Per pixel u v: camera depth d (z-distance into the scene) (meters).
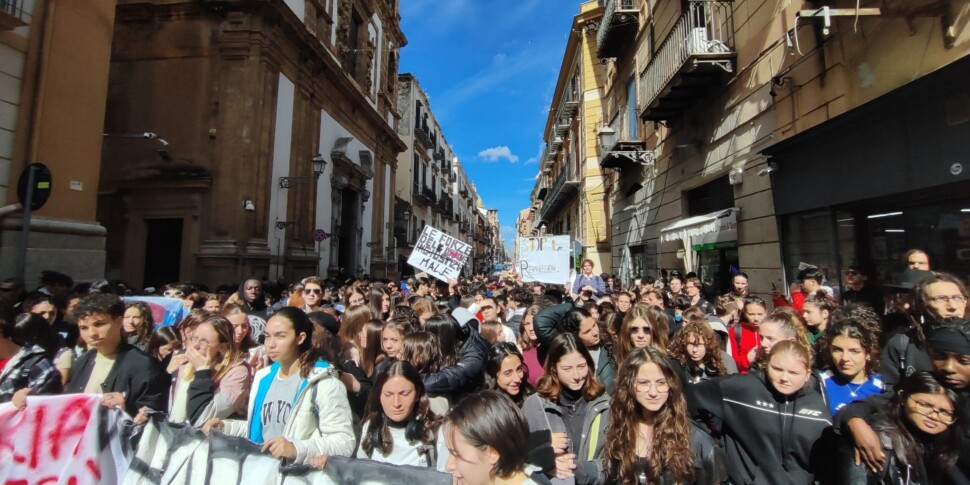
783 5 6.98
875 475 2.28
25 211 5.53
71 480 2.76
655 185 12.80
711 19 8.88
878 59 5.37
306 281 5.92
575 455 2.68
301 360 2.74
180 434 2.81
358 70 19.77
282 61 13.24
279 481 2.45
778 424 2.56
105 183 12.29
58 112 7.43
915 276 3.90
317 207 15.53
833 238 6.20
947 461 2.12
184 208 11.96
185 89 12.32
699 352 3.40
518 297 7.74
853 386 2.87
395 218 28.62
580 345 2.85
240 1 11.90
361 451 2.71
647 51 12.61
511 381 3.11
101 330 3.06
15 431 2.75
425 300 5.34
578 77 22.16
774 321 3.28
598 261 19.34
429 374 3.30
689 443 2.34
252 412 2.82
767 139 7.44
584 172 20.69
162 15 12.61
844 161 5.88
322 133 16.06
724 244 8.97
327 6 16.20
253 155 11.97
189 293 6.66
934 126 4.71
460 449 1.71
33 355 3.11
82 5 7.86
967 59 4.14
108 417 2.88
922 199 5.02
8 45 6.87
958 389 2.27
